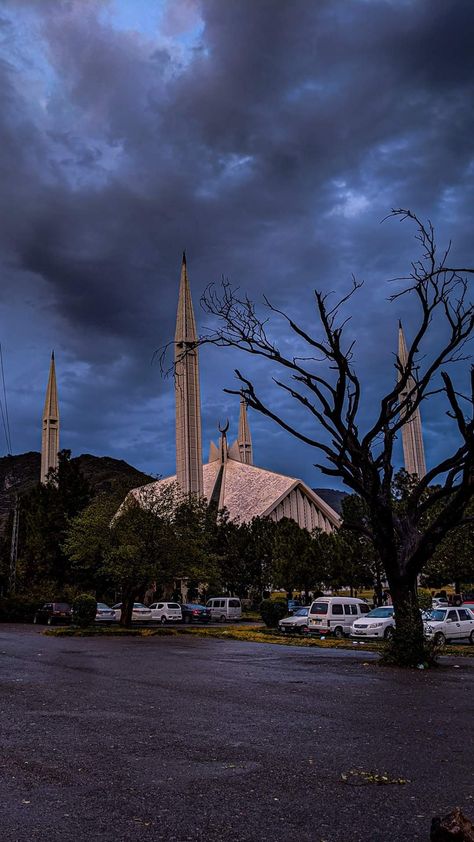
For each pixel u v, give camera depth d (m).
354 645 24.89
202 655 21.17
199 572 38.22
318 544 55.75
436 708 10.73
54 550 60.56
